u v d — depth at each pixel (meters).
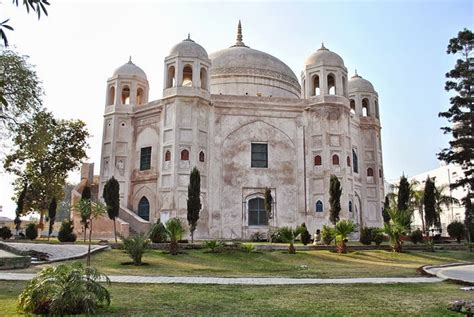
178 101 31.12
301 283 12.75
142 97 37.03
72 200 35.66
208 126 32.09
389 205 34.72
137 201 33.16
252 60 37.88
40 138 29.92
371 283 12.79
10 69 27.14
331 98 32.78
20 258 15.98
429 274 15.24
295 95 39.59
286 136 33.12
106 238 29.56
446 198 39.34
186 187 29.80
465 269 17.22
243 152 32.50
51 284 8.13
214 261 19.44
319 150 32.12
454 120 33.28
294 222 31.61
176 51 32.34
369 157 37.69
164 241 23.66
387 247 25.39
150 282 12.56
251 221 31.58
